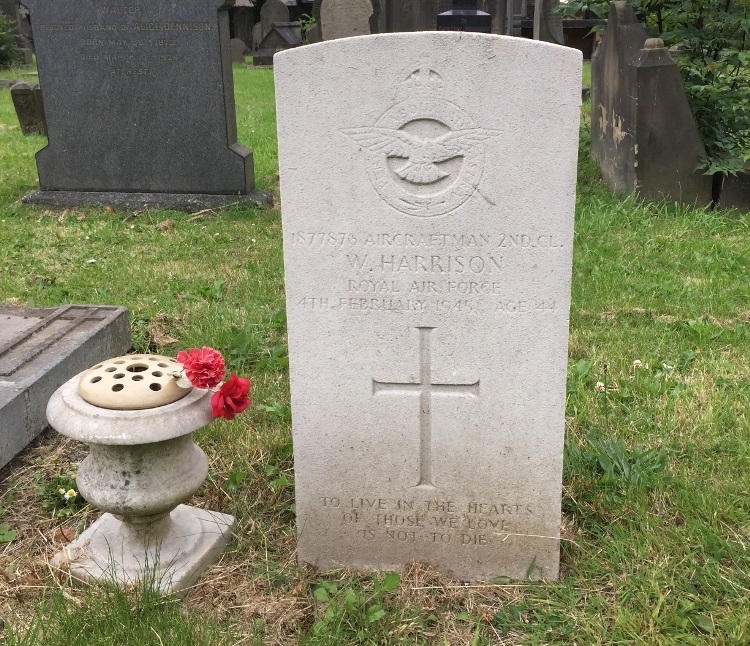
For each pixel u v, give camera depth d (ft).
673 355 6.25
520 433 3.89
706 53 11.08
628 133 9.97
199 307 7.30
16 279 8.00
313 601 3.89
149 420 3.63
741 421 5.25
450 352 3.82
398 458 4.00
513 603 3.88
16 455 5.02
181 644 3.45
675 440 5.08
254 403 5.60
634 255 8.42
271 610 3.80
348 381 3.92
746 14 10.31
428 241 3.67
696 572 3.90
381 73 3.49
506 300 3.71
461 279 3.71
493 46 3.40
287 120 3.59
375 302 3.79
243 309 7.25
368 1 17.67
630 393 5.65
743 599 3.70
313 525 4.17
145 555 3.87
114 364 3.95
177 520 4.27
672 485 4.58
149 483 3.80
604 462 4.70
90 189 10.86
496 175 3.55
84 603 3.73
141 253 8.96
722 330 6.61
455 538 4.09
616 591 3.84
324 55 3.49
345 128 3.57
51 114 10.66
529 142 3.49
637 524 4.27
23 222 10.16
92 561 4.01
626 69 9.95
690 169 9.82
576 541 4.23
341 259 3.75
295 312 3.85
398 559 4.18
